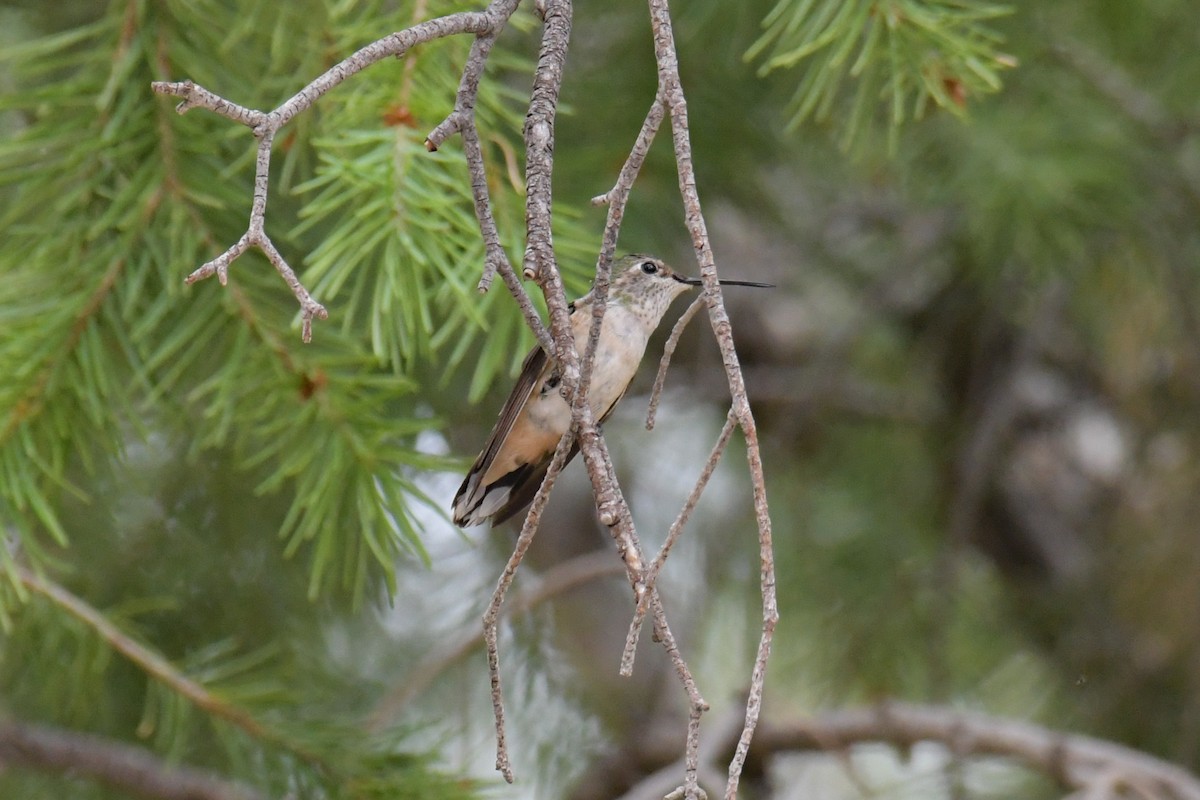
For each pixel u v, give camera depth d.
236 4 5.72
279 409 5.39
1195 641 9.67
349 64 3.48
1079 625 10.51
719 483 10.97
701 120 7.95
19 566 6.10
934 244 10.35
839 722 8.72
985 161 8.04
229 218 5.48
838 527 10.62
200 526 8.48
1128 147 8.38
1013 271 9.57
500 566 9.77
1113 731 10.10
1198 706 9.52
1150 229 8.86
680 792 3.27
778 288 11.66
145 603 6.96
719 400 11.20
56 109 5.43
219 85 5.54
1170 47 8.53
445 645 9.52
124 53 5.36
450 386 8.72
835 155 9.18
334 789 6.26
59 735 7.77
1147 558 9.77
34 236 5.41
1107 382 10.78
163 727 6.31
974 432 10.83
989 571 11.80
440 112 4.98
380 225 4.75
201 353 5.96
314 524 5.21
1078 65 8.30
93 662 6.62
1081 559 11.59
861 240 10.82
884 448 11.14
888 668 10.23
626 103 7.71
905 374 11.26
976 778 9.77
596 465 3.42
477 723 9.60
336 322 5.87
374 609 9.34
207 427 6.53
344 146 4.99
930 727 8.48
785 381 11.29
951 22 5.00
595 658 10.86
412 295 4.80
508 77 7.79
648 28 7.71
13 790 8.02
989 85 5.52
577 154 7.47
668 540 3.30
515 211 5.11
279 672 6.92
